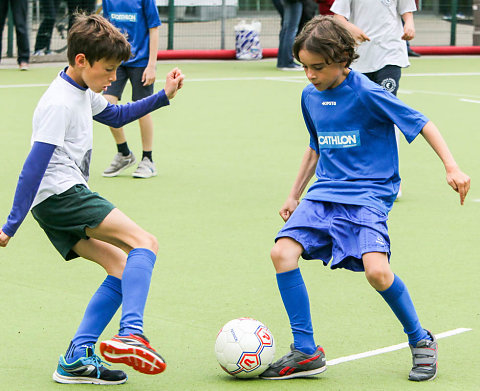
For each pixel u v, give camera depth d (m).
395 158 8.73
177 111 25.83
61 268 12.06
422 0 45.12
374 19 15.84
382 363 8.85
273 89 30.52
